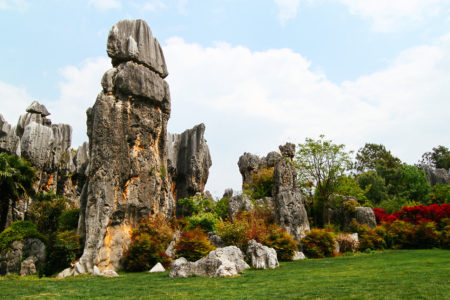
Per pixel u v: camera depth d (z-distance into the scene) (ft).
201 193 157.89
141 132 93.50
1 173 100.58
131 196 88.74
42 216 117.70
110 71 93.25
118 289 47.83
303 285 43.50
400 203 177.47
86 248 79.71
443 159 278.05
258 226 95.66
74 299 40.37
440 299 31.17
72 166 159.02
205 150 170.30
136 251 81.56
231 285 46.29
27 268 83.87
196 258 78.79
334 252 96.17
